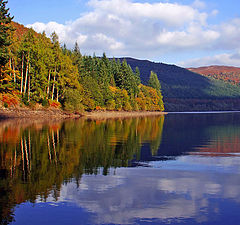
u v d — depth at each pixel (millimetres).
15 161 12344
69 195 7781
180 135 27094
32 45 56219
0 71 43594
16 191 8078
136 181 9430
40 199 7426
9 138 20297
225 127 39062
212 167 12062
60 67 62594
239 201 7500
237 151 17062
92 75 87938
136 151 16422
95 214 6492
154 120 57156
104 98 85188
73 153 14750
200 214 6574
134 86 113125
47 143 18297
